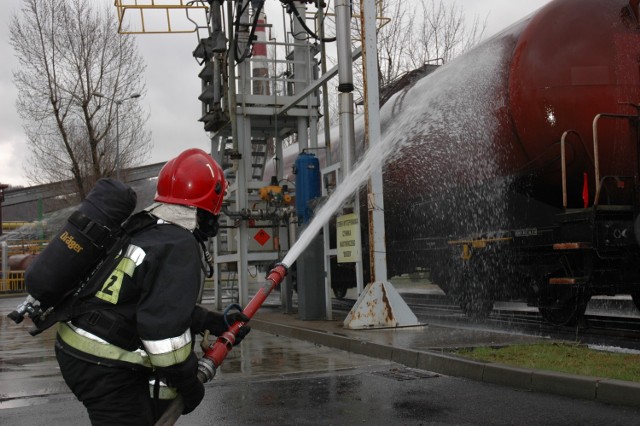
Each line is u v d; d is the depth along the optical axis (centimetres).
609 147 850
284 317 1209
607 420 466
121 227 247
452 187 1064
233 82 1284
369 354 787
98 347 239
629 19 852
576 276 884
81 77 2959
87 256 238
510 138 937
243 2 1339
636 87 845
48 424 494
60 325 250
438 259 1154
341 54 1017
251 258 1323
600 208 830
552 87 866
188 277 238
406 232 1233
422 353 697
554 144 887
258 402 552
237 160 1294
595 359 640
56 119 2961
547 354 672
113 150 3300
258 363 749
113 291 239
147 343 229
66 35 2912
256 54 2025
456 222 1090
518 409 504
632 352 689
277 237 1352
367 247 1343
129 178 3534
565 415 482
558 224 925
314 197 1117
